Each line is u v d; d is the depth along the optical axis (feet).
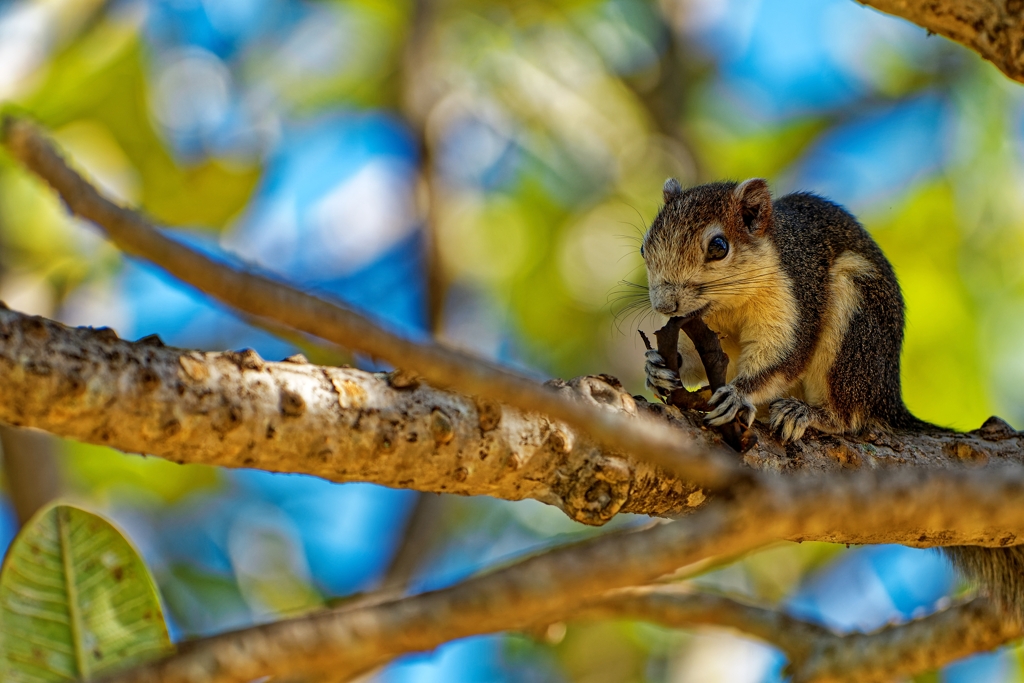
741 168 53.42
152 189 42.55
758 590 46.55
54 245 42.06
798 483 12.82
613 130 52.06
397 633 11.38
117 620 16.43
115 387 14.94
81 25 43.65
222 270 11.28
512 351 51.06
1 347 14.25
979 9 20.95
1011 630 27.48
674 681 42.11
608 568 11.75
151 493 45.60
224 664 11.07
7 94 41.42
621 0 55.42
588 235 50.93
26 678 15.90
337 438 16.60
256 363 16.35
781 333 30.71
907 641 28.60
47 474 38.34
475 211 51.37
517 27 52.44
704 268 31.17
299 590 44.88
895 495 12.84
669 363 22.22
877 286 31.40
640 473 18.92
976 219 47.60
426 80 50.29
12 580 16.25
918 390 45.96
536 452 18.25
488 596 11.47
